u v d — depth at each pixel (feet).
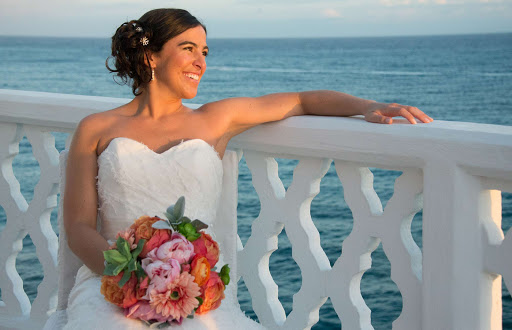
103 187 7.82
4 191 10.64
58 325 7.54
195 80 8.21
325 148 7.66
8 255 10.79
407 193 7.32
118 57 8.15
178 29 7.95
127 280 5.98
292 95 8.33
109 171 7.72
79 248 7.42
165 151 8.04
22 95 10.05
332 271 8.17
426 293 7.02
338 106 8.00
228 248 8.46
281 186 8.66
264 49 428.56
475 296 6.94
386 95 192.34
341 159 7.64
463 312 6.89
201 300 6.15
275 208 8.57
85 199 7.83
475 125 6.88
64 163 8.15
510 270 6.62
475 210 6.73
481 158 6.31
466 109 165.48
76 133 8.13
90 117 8.23
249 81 233.55
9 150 10.50
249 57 346.95
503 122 151.12
